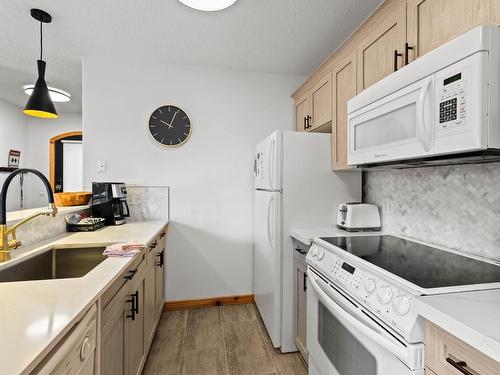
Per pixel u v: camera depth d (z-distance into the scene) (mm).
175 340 2197
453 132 947
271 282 2109
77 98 3701
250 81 2879
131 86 2658
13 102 3971
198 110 2783
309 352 1632
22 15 1909
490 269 1113
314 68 2797
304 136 2080
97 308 968
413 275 1032
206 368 1873
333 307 1234
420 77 1082
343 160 1916
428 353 809
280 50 2430
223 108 2828
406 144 1166
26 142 4344
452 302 810
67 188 4484
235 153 2854
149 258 1902
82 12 1878
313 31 2125
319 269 1513
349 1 1777
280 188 2045
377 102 1348
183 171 2762
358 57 1745
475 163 1341
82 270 1638
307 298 1687
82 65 2615
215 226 2818
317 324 1529
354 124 1551
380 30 1537
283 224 2047
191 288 2787
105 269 1169
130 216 2666
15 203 4125
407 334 833
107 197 2350
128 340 1389
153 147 2707
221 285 2838
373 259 1257
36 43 2301
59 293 903
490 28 868
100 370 995
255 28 2084
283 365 1908
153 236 1880
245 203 2871
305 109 2660
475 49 875
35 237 1635
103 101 2615
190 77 2762
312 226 2094
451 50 952
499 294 875
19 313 757
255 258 2721
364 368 1093
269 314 2184
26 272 1357
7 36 2184
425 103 1046
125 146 2656
